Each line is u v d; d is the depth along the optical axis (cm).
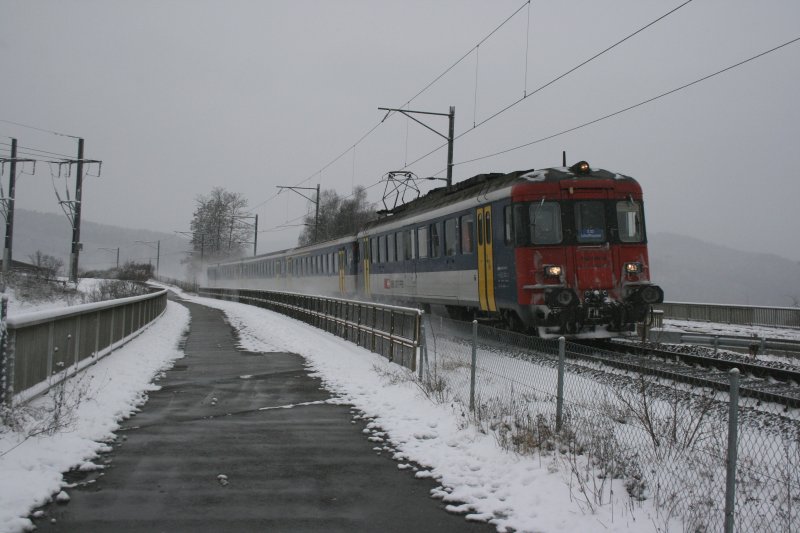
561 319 1341
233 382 1148
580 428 707
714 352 1497
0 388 689
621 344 1470
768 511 495
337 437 768
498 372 929
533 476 599
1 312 702
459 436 742
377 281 2445
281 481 609
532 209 1384
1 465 579
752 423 728
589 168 1419
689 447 628
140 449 704
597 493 545
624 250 1401
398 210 2377
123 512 521
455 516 529
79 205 3850
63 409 779
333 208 7450
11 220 3703
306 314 2469
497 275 1486
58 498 543
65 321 955
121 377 1100
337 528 501
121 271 7750
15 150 3697
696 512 491
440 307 2034
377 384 1109
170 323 2459
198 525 499
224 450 708
